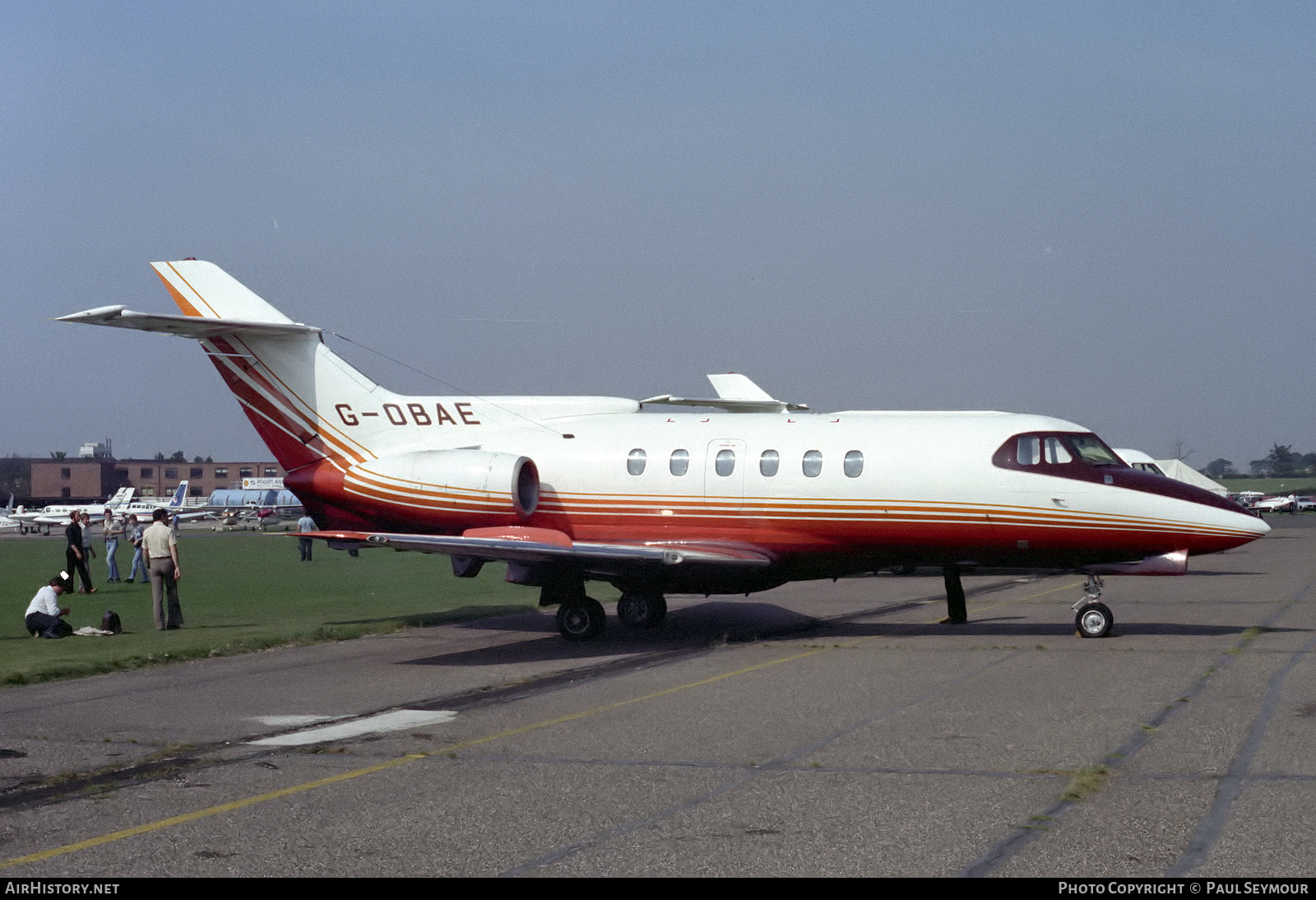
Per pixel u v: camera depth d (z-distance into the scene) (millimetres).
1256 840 7160
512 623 21203
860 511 18438
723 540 19109
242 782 9188
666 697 12766
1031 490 17766
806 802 8250
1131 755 9445
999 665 14656
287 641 18094
